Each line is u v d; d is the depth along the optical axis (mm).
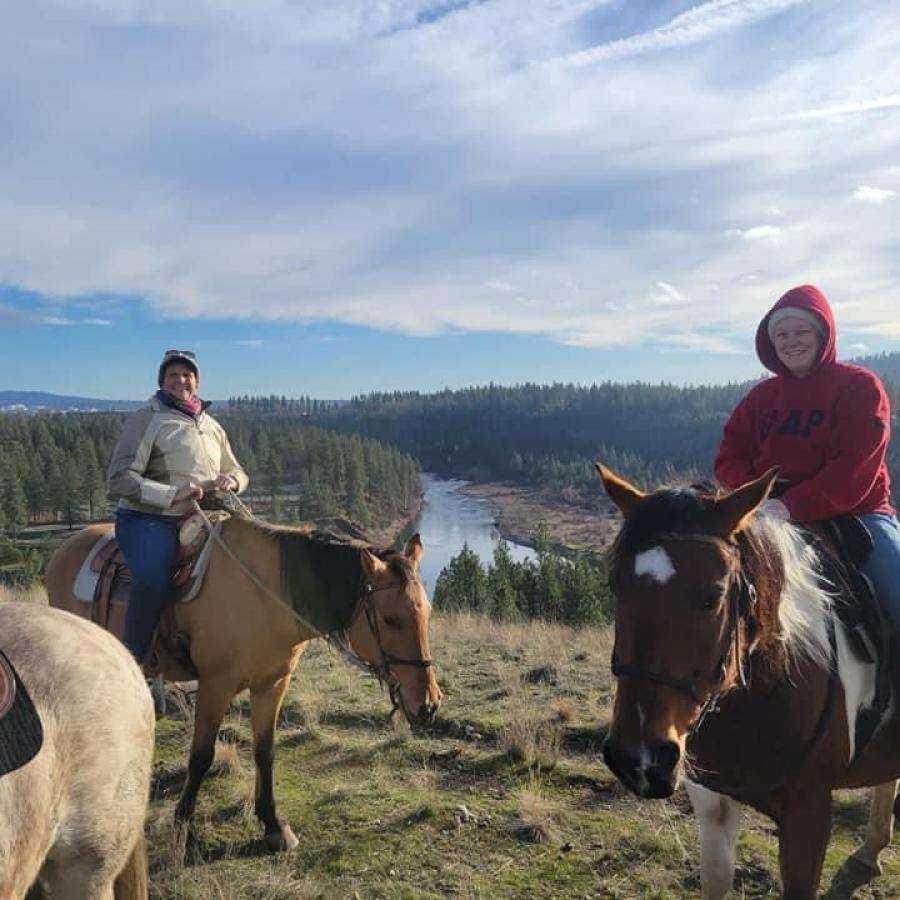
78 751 2367
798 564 2791
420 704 4309
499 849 4234
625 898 3805
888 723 3014
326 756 5484
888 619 3010
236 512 4715
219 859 4168
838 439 3096
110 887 2541
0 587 12461
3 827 2010
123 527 4605
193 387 4902
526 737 5434
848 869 3947
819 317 3182
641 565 2377
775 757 2695
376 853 4195
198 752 4438
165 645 4555
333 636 4559
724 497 2482
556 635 9648
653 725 2256
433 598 27750
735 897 3787
